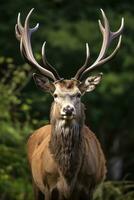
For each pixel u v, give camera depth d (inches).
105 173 826.8
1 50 1627.7
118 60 1616.6
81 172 773.3
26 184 1035.9
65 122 739.4
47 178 780.6
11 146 1071.0
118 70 1622.8
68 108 731.4
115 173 1672.0
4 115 1096.8
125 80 1593.3
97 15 1676.9
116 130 1672.0
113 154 1684.3
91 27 1627.7
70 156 757.3
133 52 1622.8
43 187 796.6
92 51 1600.6
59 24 1638.8
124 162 1694.1
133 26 1641.2
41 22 1637.6
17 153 1032.8
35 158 810.8
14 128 1112.8
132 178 1680.6
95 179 789.2
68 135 745.0
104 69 1606.8
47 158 776.9
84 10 1684.3
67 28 1626.5
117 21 1651.1
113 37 804.0
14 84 1132.5
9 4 1647.4
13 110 1156.5
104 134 1662.2
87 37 1610.5
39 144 826.8
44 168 781.3
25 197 1039.0
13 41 1631.4
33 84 1541.6
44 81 780.6
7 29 1627.7
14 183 1037.2
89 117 1611.7
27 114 1115.9
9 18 1643.7
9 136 1069.8
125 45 1620.3
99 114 1599.4
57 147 757.9
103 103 1614.2
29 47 800.3
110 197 1005.2
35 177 813.9
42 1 1669.5
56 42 1589.6
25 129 1084.5
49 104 1529.3
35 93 1533.0
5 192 1037.2
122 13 1695.4
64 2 1696.6
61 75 1617.9
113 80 1582.2
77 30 1622.8
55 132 751.7
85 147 774.5
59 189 774.5
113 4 1717.5
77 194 777.6
